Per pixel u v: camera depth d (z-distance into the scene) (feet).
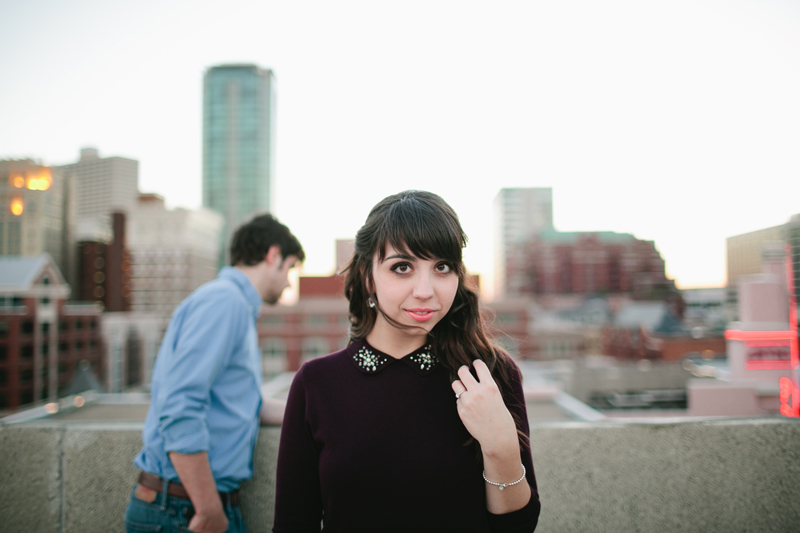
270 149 394.52
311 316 144.87
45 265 101.45
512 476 2.82
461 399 2.85
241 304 4.59
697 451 5.26
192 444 3.79
